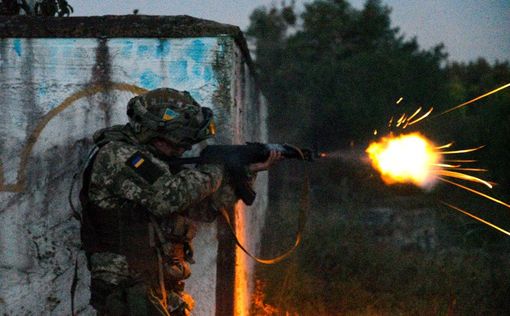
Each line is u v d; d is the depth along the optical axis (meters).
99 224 2.96
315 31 18.41
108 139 2.99
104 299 2.93
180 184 2.84
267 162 3.13
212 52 3.66
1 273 3.78
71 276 3.77
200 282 3.75
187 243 3.08
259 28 18.25
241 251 4.22
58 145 3.76
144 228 2.92
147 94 3.02
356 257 6.63
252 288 5.48
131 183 2.85
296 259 6.45
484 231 8.59
